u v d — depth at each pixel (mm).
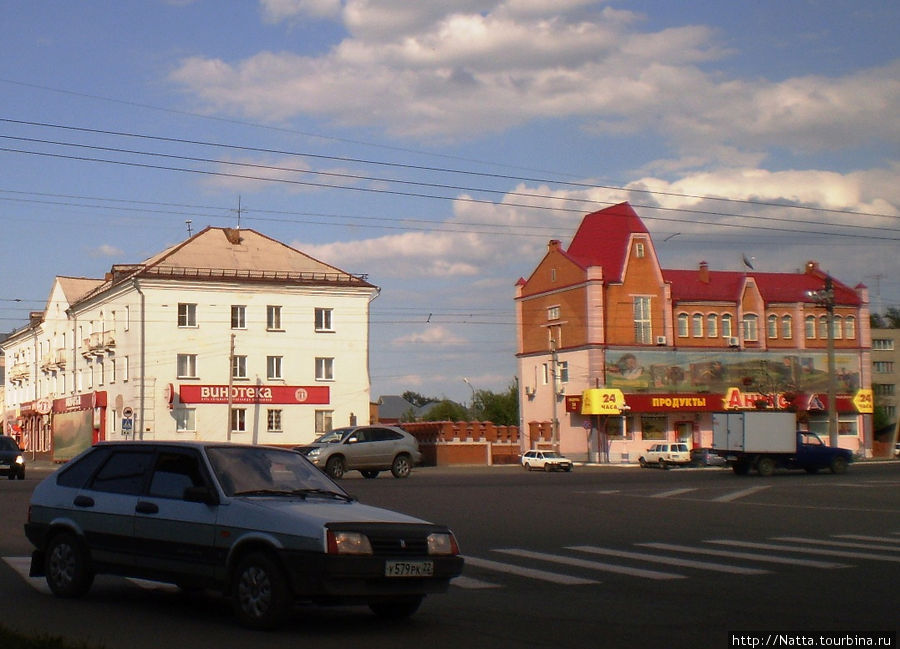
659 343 66188
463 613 10141
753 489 33031
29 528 11000
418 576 9125
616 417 65188
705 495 29984
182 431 57344
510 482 37438
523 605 10648
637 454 65125
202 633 8828
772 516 22844
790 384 69312
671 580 12594
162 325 57562
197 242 60594
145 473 10211
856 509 24984
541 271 70250
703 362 67312
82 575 10406
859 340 72438
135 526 9953
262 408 59250
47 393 77500
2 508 22172
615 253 67125
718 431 46500
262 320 59906
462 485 34375
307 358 60719
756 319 69500
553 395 65062
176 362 57656
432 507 24344
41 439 77750
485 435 66625
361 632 9055
